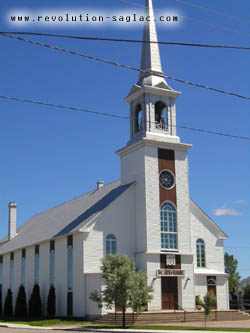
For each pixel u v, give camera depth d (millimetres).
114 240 48812
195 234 52875
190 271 49031
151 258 47281
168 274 47531
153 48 53188
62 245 52469
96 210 51000
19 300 58125
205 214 54094
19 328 39469
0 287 70500
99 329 35844
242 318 46500
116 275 38344
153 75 52188
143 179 49312
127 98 53406
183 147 51688
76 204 63875
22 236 71250
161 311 45031
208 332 31188
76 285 48125
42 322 44250
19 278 64062
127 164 52656
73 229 50156
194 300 48469
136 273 40562
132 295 38031
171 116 51906
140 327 36875
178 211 50125
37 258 59188
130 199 50281
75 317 47625
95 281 45156
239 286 111125
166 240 48875
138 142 50062
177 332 31500
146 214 48219
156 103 52375
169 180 50438
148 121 47719
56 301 52156
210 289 51156
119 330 34062
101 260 41094
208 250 53219
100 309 43844
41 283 56938
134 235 49719
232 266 99062
